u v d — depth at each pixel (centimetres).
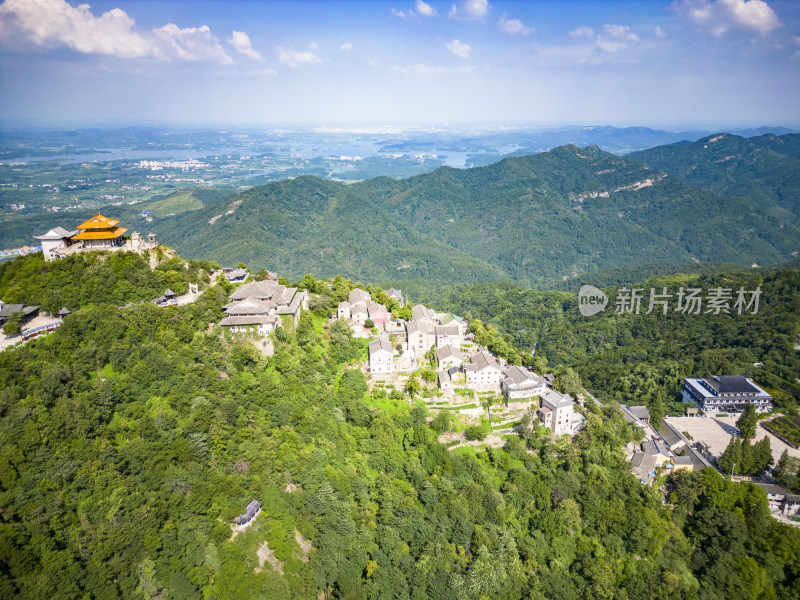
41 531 10994
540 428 18075
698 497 17325
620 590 14788
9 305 15975
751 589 15150
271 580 12362
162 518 12369
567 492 16612
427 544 14562
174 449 13250
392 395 18375
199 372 15475
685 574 15438
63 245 19162
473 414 18300
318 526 13725
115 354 14812
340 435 16388
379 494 15325
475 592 13725
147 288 17912
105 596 10931
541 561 15200
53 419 12444
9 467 11344
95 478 12138
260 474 13888
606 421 18988
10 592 10125
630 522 15912
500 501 15788
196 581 11912
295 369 17325
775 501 17550
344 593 12681
